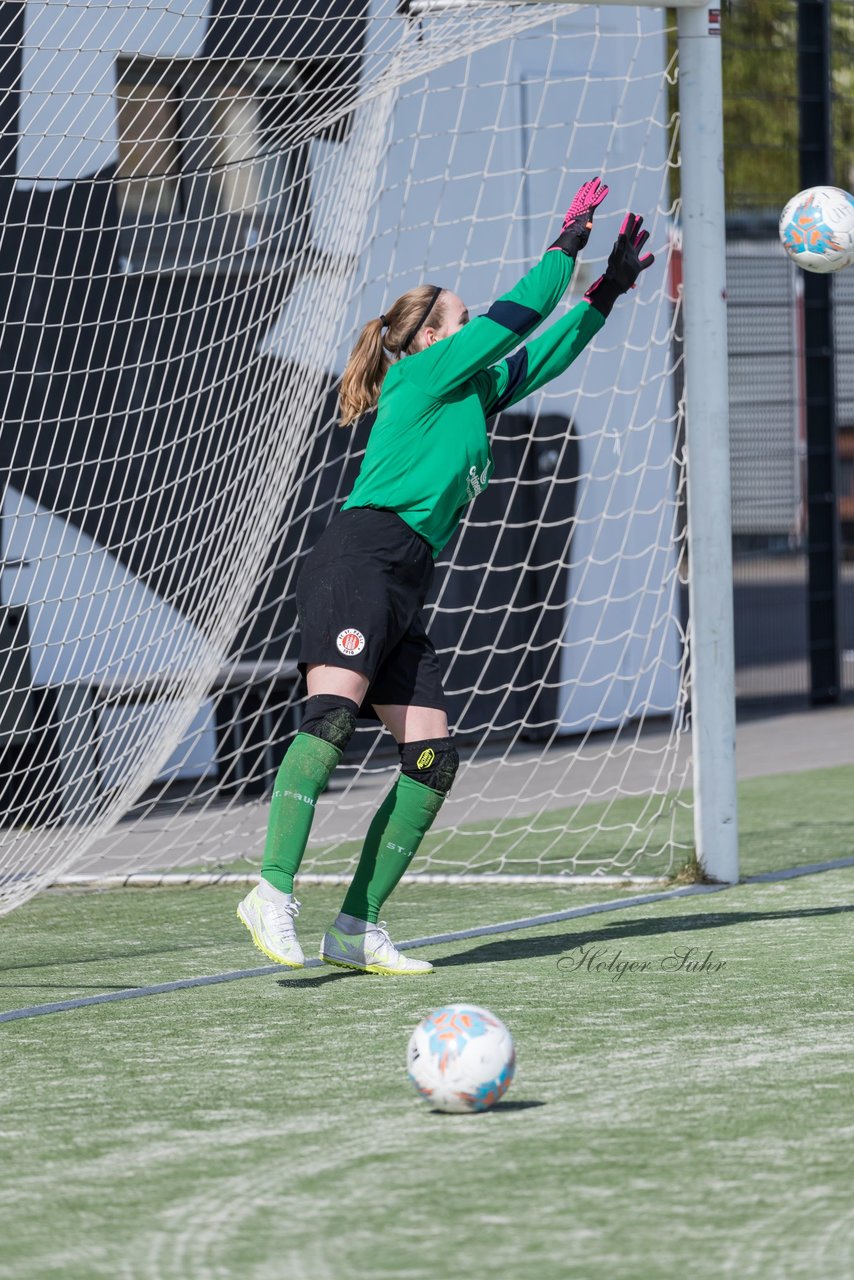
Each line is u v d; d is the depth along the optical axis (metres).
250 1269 8.51
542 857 23.09
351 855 24.16
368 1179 9.81
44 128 24.34
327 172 25.36
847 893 19.64
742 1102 11.17
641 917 18.39
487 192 34.88
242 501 23.92
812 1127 10.60
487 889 20.86
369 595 14.70
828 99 39.56
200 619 22.89
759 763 33.12
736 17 38.50
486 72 34.59
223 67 24.45
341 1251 8.72
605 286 16.02
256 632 32.25
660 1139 10.41
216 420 25.09
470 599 35.97
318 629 14.79
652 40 36.03
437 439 14.88
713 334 20.11
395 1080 11.96
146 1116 11.23
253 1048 13.02
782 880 20.72
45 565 26.45
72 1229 9.12
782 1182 9.59
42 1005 14.84
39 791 22.17
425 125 33.72
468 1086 10.88
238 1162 10.20
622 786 30.45
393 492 14.87
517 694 36.53
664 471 37.66
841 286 43.47
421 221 33.91
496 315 14.79
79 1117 11.25
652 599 37.75
